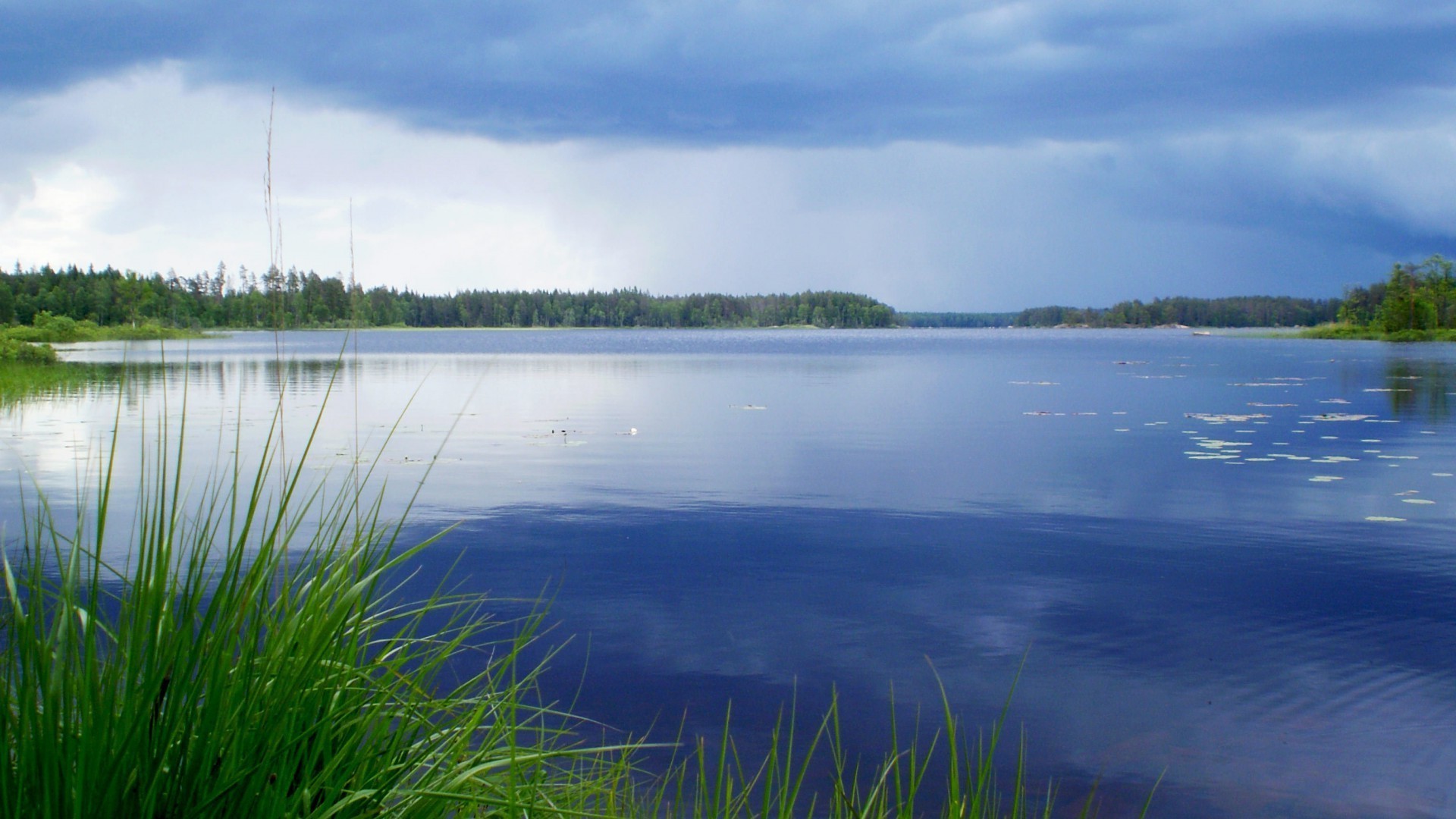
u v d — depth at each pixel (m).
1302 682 5.01
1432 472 11.47
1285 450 13.48
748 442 14.30
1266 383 28.05
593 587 6.60
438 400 21.47
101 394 21.23
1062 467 11.93
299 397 21.64
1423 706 4.72
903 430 15.90
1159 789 3.95
